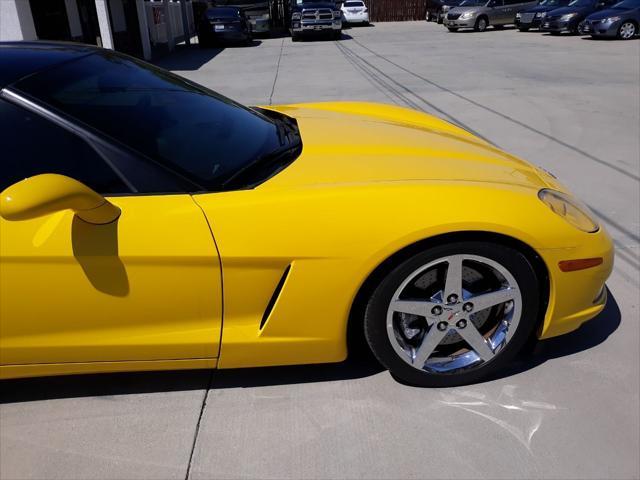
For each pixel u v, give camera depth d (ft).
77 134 6.21
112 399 7.25
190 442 6.54
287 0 81.30
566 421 6.79
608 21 53.06
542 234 6.51
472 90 29.50
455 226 6.21
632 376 7.55
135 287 6.07
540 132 20.36
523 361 7.86
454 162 7.52
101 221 5.76
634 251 11.04
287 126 8.75
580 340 8.31
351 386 7.41
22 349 6.31
